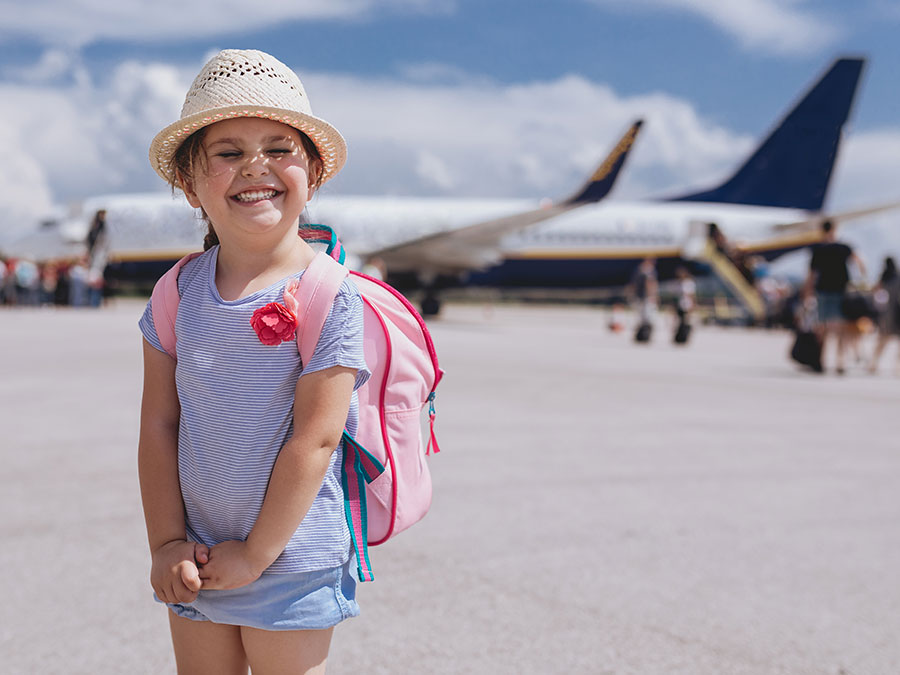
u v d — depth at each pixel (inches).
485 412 308.7
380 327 63.9
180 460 62.9
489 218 1141.1
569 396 357.1
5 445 229.5
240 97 55.8
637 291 727.7
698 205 1274.6
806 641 112.3
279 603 59.4
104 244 1134.4
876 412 333.7
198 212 66.8
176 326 61.4
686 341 714.8
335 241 64.9
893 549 155.3
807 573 140.6
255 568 58.0
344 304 58.6
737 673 101.9
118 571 133.1
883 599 129.4
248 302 58.7
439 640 109.5
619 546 152.6
